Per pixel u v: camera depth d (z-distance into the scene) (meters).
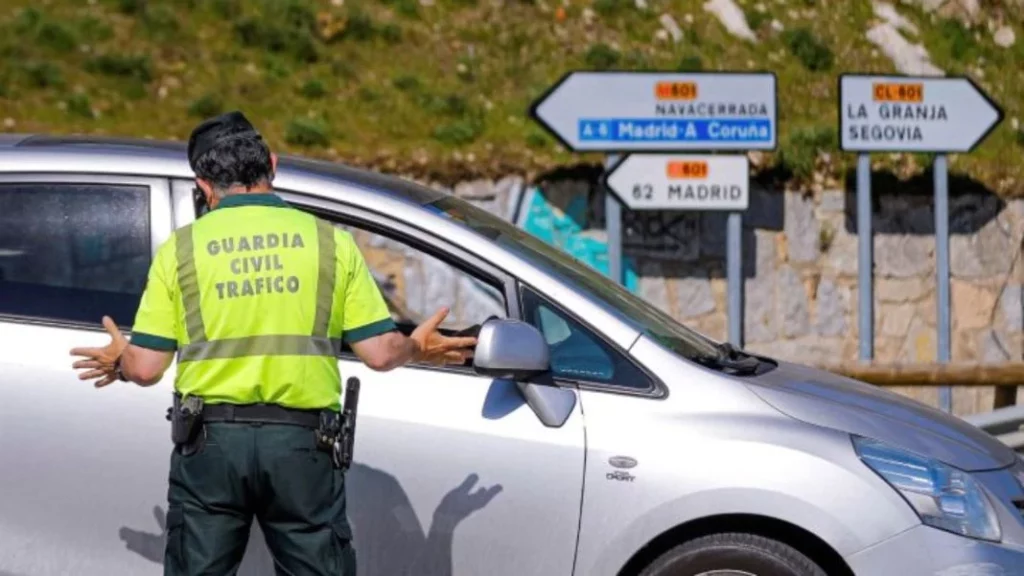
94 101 23.44
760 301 23.42
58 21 25.12
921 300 24.14
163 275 8.00
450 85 25.06
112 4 25.94
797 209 23.64
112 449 8.88
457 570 8.91
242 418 7.86
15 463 8.90
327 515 8.05
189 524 7.93
